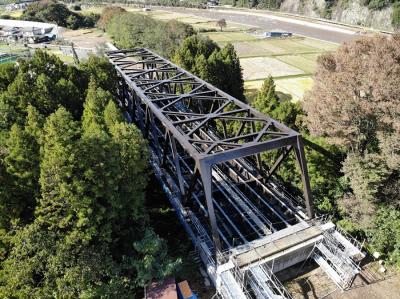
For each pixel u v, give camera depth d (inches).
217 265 757.3
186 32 2672.2
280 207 962.1
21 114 1087.0
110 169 728.3
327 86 1061.1
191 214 896.3
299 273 850.1
